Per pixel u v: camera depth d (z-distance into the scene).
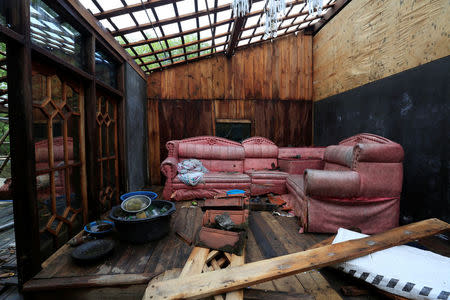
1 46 2.70
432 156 2.45
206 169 4.10
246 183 3.63
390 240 1.74
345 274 1.63
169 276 1.59
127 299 1.59
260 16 3.57
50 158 1.99
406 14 2.78
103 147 3.21
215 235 2.08
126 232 2.09
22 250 1.60
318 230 2.41
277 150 4.55
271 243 2.21
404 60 2.81
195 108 5.25
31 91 1.60
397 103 2.94
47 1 1.92
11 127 1.58
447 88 2.28
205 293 1.31
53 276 1.62
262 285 1.58
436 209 2.40
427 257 1.58
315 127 5.34
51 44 2.02
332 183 2.31
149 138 5.18
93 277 1.61
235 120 5.31
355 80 3.83
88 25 2.56
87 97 2.63
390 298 1.43
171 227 2.51
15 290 1.66
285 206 3.22
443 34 2.31
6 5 1.51
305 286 1.57
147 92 5.12
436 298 1.22
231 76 5.27
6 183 2.91
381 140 2.71
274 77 5.36
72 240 2.11
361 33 3.65
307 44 5.39
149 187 5.04
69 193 2.30
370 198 2.43
